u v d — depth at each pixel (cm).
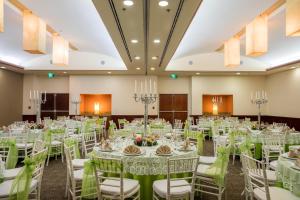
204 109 1495
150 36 657
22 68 1190
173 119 1444
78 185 412
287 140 669
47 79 1419
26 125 866
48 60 1215
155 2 452
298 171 284
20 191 271
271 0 599
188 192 314
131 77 1393
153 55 884
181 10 487
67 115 1403
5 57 1094
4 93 1198
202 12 662
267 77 1387
